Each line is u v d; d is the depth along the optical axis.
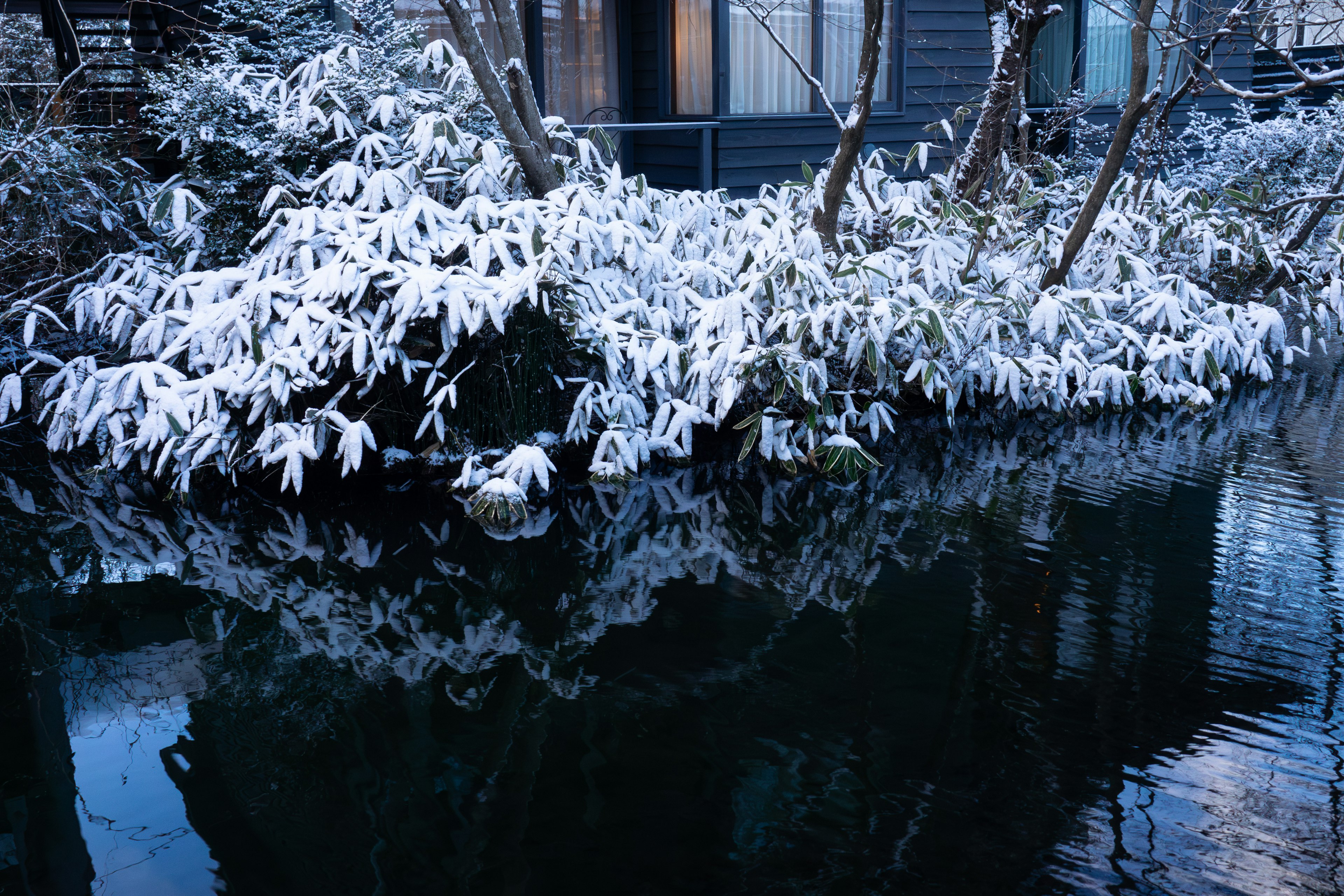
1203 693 2.73
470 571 3.55
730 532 3.94
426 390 4.34
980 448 5.05
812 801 2.27
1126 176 7.16
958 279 5.55
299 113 5.15
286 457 4.10
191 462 4.18
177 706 2.66
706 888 2.00
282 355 4.17
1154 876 2.04
